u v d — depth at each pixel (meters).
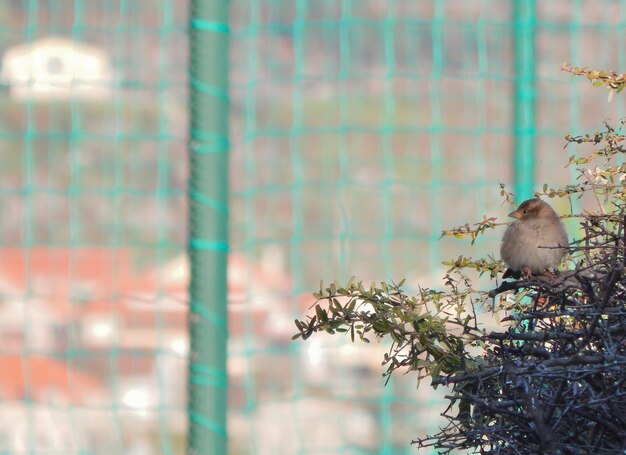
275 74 12.18
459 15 12.62
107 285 12.86
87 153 13.37
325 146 12.78
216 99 9.70
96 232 13.16
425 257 12.46
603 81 9.30
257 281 12.55
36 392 12.02
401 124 12.91
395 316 8.49
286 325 12.17
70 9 12.18
